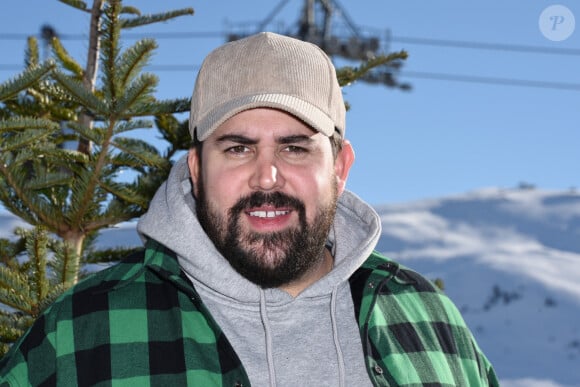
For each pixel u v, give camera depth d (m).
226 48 1.76
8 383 1.59
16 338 2.49
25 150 2.76
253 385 1.64
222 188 1.65
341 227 1.96
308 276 1.77
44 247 2.45
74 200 2.82
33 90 3.18
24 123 2.69
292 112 1.63
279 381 1.66
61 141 3.34
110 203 2.96
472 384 1.94
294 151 1.67
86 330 1.63
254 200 1.64
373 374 1.73
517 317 40.62
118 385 1.58
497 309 42.59
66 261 2.52
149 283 1.71
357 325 1.81
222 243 1.66
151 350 1.62
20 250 3.23
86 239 3.15
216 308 1.70
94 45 3.15
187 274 1.75
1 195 2.87
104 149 2.72
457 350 1.95
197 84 1.76
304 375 1.68
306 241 1.67
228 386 1.60
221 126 1.65
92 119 3.20
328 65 1.80
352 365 1.74
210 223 1.67
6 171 2.73
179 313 1.67
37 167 2.96
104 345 1.61
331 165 1.73
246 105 1.62
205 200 1.68
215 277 1.67
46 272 2.48
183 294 1.70
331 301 1.78
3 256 3.05
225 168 1.65
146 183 2.98
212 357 1.63
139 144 2.81
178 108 2.64
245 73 1.69
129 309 1.66
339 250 1.91
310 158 1.68
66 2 3.12
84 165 2.99
